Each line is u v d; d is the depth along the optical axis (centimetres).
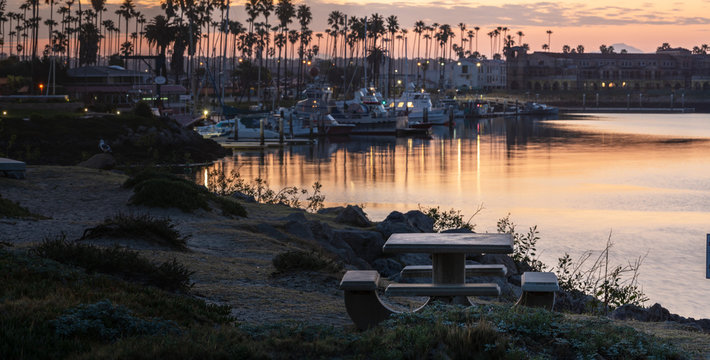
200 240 1986
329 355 802
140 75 13988
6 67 14788
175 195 2559
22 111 9581
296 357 793
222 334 835
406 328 846
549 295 996
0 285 966
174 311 987
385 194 5903
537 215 4772
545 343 852
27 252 1255
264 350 799
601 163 8394
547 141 11969
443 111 16075
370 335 838
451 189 6238
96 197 2766
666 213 4853
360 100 15088
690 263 3262
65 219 2339
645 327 1141
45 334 786
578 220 4556
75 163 7844
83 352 761
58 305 880
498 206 5222
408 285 952
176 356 758
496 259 2225
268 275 1538
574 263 3231
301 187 6350
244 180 6869
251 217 2744
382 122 13588
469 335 793
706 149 10175
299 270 1552
